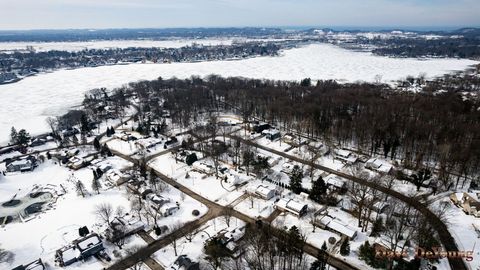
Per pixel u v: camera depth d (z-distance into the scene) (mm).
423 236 81125
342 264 80250
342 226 91438
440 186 113375
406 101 187875
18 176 135625
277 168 133625
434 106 175250
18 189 125250
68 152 154125
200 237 91750
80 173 136125
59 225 100438
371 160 131250
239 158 142000
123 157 151500
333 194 109500
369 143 151250
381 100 193375
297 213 99250
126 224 95188
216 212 104438
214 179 125938
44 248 90000
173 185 122750
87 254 84875
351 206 103250
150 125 190500
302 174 121812
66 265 82812
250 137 169125
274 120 194125
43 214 107000
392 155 137500
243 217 101188
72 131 184375
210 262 81438
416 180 112688
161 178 128250
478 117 155875
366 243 81312
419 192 111500
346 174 126062
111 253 87125
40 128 199875
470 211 98438
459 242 86875
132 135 179250
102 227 97875
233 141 162250
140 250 86625
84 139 170625
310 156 142875
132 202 108312
